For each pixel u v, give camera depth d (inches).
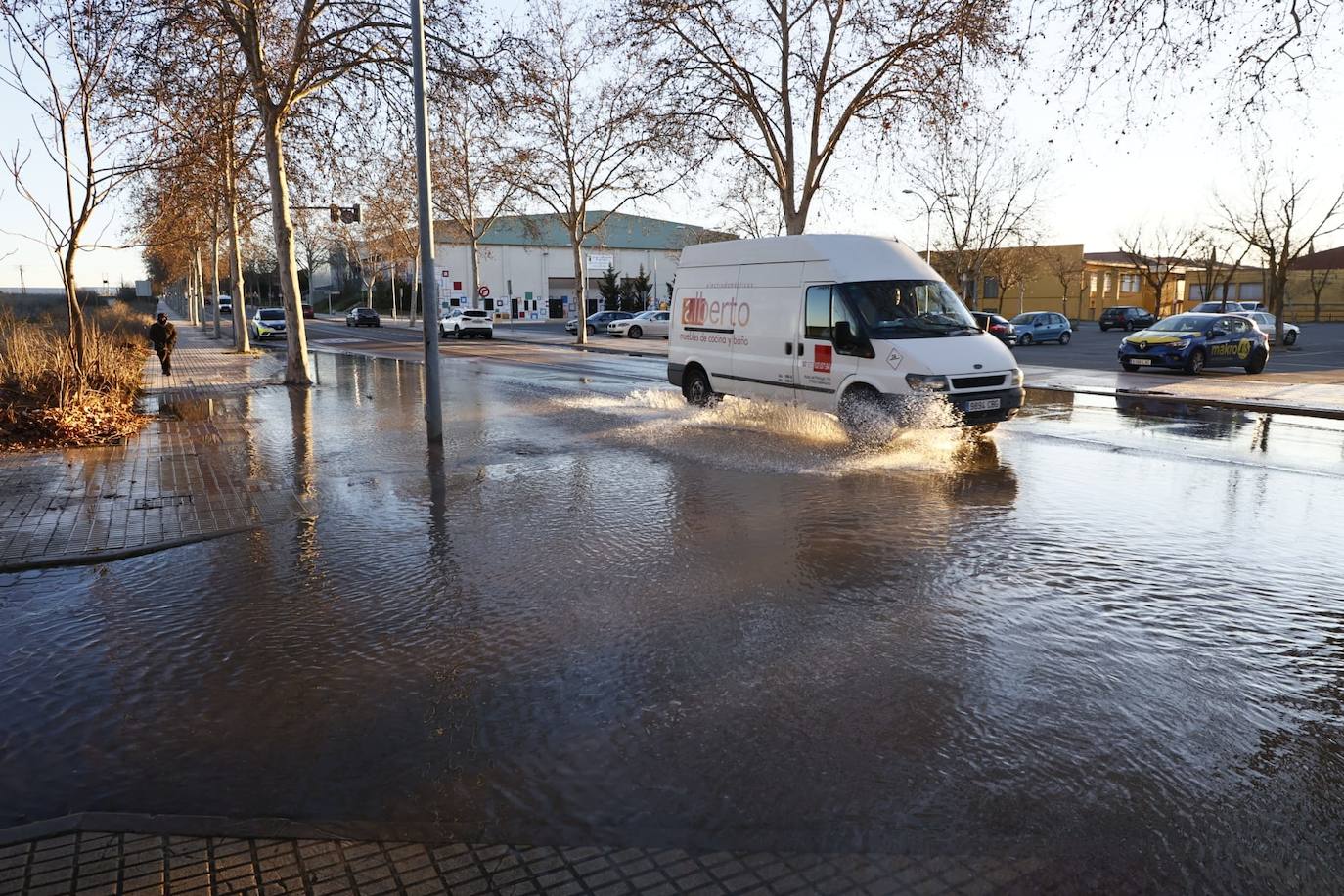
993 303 2878.9
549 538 265.9
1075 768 132.9
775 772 131.9
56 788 129.6
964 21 731.4
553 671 169.2
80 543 260.4
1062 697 156.6
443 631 190.9
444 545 260.1
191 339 1736.0
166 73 650.8
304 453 418.0
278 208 739.4
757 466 378.6
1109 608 201.8
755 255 489.7
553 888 105.8
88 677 169.5
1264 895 104.4
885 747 138.9
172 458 404.8
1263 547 253.0
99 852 112.8
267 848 114.0
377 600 211.8
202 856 112.1
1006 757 135.9
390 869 109.8
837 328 426.6
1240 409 595.2
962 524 278.4
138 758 138.3
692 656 175.3
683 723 147.7
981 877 107.3
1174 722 147.6
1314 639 184.2
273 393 695.1
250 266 2775.6
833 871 108.8
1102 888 105.3
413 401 634.2
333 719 150.8
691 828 118.1
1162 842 114.5
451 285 2997.0
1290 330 1427.2
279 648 182.9
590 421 520.4
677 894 104.5
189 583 226.5
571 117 1328.7
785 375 466.3
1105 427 498.9
